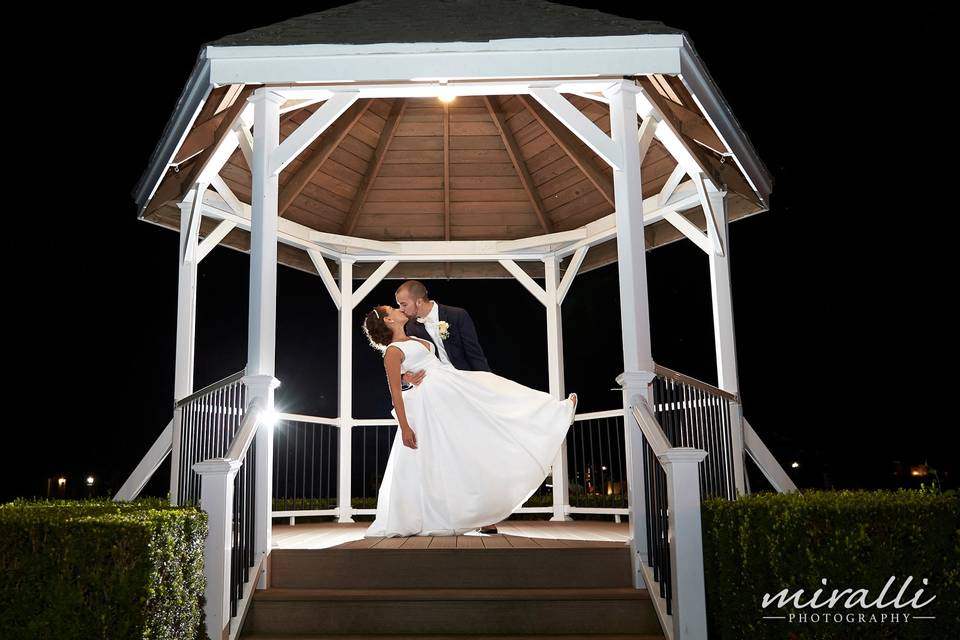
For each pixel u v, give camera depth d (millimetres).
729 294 5270
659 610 3467
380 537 4535
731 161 5051
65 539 2686
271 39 4223
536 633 3602
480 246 7473
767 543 2932
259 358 4055
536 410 4535
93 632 2631
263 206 4219
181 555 2969
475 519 4383
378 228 7406
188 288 5289
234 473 3449
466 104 6223
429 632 3611
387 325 4582
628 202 4195
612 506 6754
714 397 4902
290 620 3627
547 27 4355
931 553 2830
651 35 4152
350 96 4344
